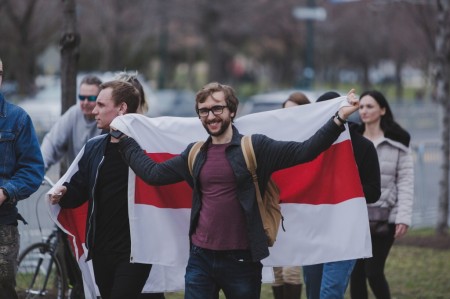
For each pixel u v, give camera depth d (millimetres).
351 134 7535
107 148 6758
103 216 6703
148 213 6820
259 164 6047
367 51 53688
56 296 8867
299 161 5992
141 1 37531
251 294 6172
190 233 6246
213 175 6066
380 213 8219
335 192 6852
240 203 6031
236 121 6910
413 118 35562
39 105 28578
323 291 7223
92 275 7184
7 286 6660
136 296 6738
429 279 11102
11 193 6547
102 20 34156
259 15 51969
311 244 6895
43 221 10000
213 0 48906
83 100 8492
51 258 8852
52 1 29656
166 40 55750
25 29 27875
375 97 8414
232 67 83250
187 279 6238
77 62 10477
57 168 10648
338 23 50844
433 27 16375
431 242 13633
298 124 6895
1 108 6730
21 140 6758
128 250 6688
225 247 6074
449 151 15734
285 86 77688
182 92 46062
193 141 6969
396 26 38625
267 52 79250
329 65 75562
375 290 8297
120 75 7629
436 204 15938
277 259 6922
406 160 8352
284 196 6895
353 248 6805
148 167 6383
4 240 6652
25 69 31062
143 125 6832
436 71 14383
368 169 7500
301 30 54250
